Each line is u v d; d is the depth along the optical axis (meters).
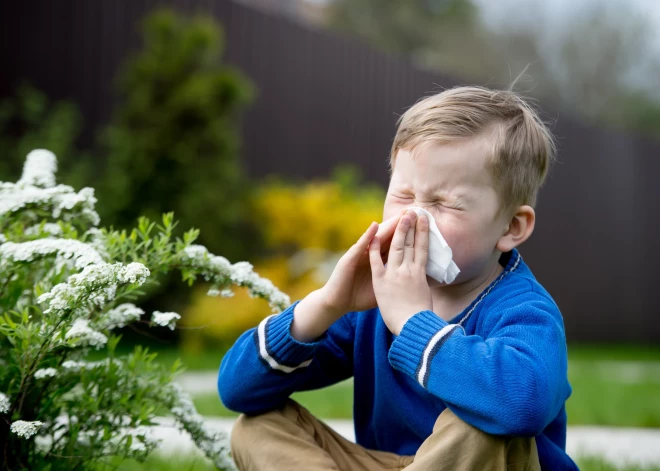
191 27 5.82
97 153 5.84
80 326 1.53
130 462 2.21
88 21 5.87
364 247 1.45
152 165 5.53
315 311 1.48
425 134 1.46
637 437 3.25
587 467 2.48
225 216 5.72
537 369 1.27
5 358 1.54
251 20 6.74
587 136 9.95
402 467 1.48
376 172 7.73
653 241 10.68
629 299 10.41
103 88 5.93
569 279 9.70
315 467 1.40
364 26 15.43
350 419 3.26
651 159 10.67
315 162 7.21
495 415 1.23
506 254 1.62
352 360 1.72
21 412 1.53
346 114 7.48
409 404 1.50
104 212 5.31
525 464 1.32
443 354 1.29
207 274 1.65
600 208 10.06
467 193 1.44
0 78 5.54
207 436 1.69
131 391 1.63
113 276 1.31
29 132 5.64
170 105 5.61
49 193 1.61
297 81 7.09
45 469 1.48
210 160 5.73
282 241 6.15
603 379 5.36
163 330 5.59
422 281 1.40
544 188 9.40
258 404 1.50
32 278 1.67
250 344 1.49
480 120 1.50
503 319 1.40
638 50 16.05
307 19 14.69
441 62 15.33
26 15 5.64
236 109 6.08
